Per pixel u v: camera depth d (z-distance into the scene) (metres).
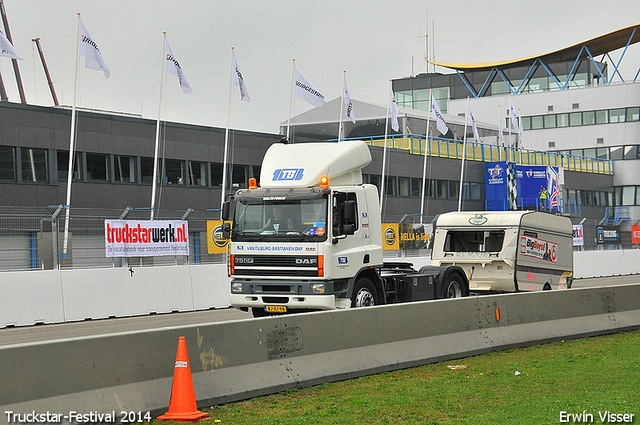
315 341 11.53
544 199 65.75
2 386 7.86
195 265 26.41
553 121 87.12
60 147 37.28
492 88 92.50
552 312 16.58
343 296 17.09
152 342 9.46
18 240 24.27
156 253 26.09
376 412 9.55
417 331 13.36
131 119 40.44
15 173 35.50
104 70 31.17
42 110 36.72
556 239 25.19
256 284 17.05
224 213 17.67
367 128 62.31
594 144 85.00
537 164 71.31
